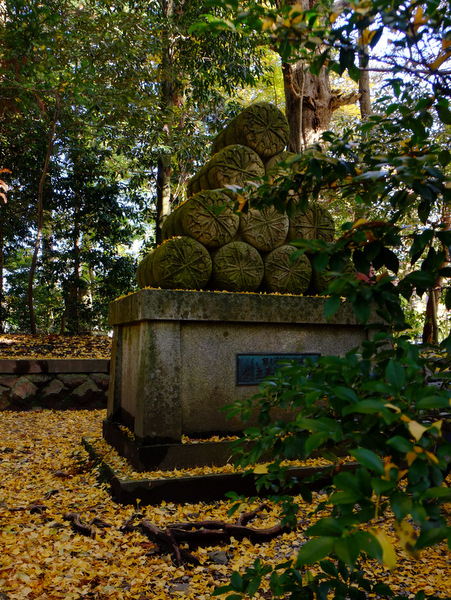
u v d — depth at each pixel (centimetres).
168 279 347
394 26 98
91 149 1000
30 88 741
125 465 338
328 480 322
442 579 222
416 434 72
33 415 647
